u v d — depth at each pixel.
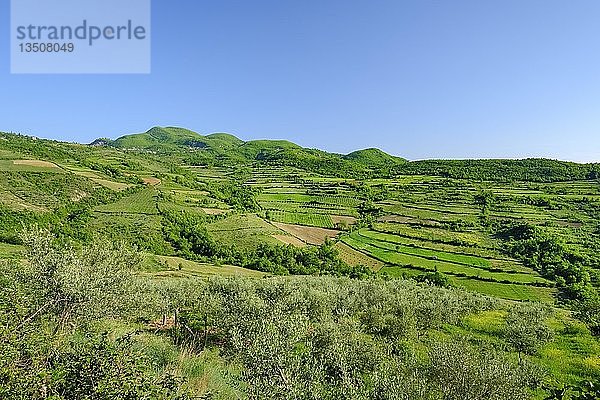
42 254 13.16
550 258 84.69
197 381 11.05
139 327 18.59
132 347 8.79
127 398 6.17
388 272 85.19
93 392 6.11
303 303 26.14
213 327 22.78
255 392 10.32
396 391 11.72
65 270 12.64
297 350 13.70
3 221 63.72
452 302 37.41
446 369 13.20
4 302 9.11
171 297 26.02
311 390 10.50
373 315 26.00
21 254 13.70
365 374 14.69
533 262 84.88
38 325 8.82
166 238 84.19
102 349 6.93
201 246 86.50
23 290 11.50
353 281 47.66
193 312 24.12
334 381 11.92
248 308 22.28
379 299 31.19
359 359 15.88
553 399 8.01
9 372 5.86
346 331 19.08
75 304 12.61
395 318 25.05
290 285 29.12
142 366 6.92
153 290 24.38
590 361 23.64
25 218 67.31
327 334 18.06
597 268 78.75
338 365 13.09
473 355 14.05
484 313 40.03
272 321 15.27
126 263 17.38
